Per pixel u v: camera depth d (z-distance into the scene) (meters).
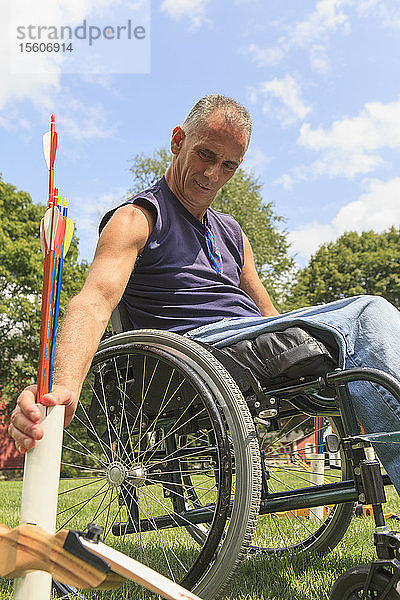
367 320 1.68
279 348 1.75
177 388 1.88
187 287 2.20
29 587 0.88
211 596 1.58
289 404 2.01
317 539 2.38
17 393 22.05
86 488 4.54
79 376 1.45
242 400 1.70
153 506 2.14
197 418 2.00
